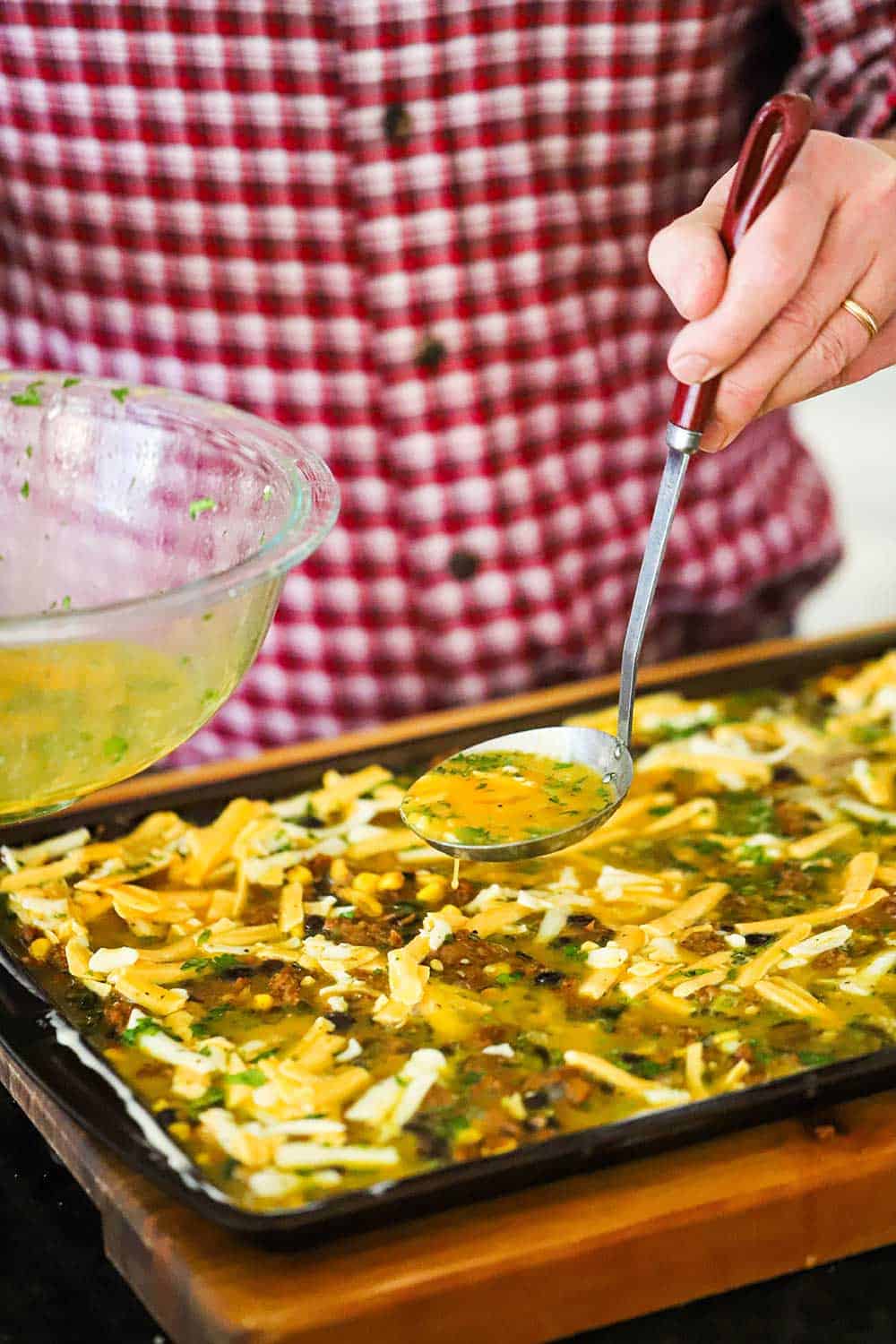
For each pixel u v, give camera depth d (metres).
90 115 1.20
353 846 1.10
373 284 1.22
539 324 1.24
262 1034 0.99
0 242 1.25
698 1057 0.97
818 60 1.21
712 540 1.30
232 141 1.20
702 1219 0.94
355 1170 0.93
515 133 1.21
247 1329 0.90
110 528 1.02
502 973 1.02
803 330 0.99
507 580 1.26
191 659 0.94
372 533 1.25
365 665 1.27
